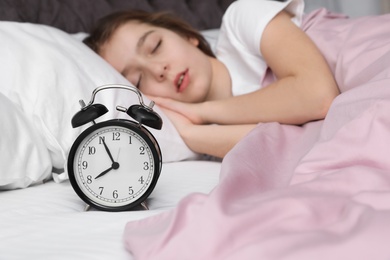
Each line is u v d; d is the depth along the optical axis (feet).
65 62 4.64
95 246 2.81
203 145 5.09
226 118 5.23
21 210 3.57
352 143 3.14
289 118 4.88
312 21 5.60
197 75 5.63
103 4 7.21
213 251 2.32
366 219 2.20
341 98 3.81
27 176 4.15
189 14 7.66
